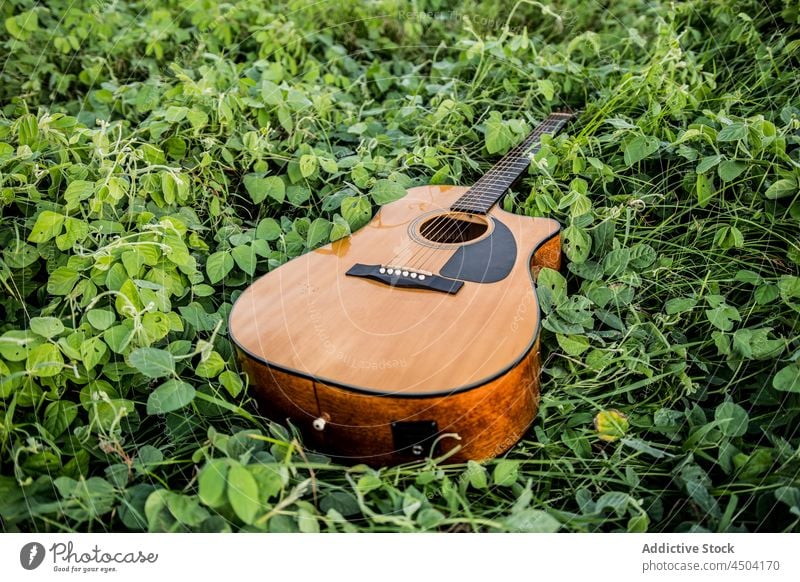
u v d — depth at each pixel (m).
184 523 1.08
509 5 3.05
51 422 1.25
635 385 1.43
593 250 1.67
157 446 1.34
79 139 1.75
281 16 2.68
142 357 1.21
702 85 2.10
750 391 1.43
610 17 2.91
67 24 2.80
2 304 1.46
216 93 1.96
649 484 1.29
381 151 2.10
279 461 1.19
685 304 1.51
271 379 1.23
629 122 2.04
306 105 2.07
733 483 1.21
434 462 1.19
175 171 1.64
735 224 1.67
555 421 1.43
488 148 1.98
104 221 1.54
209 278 1.59
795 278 1.45
